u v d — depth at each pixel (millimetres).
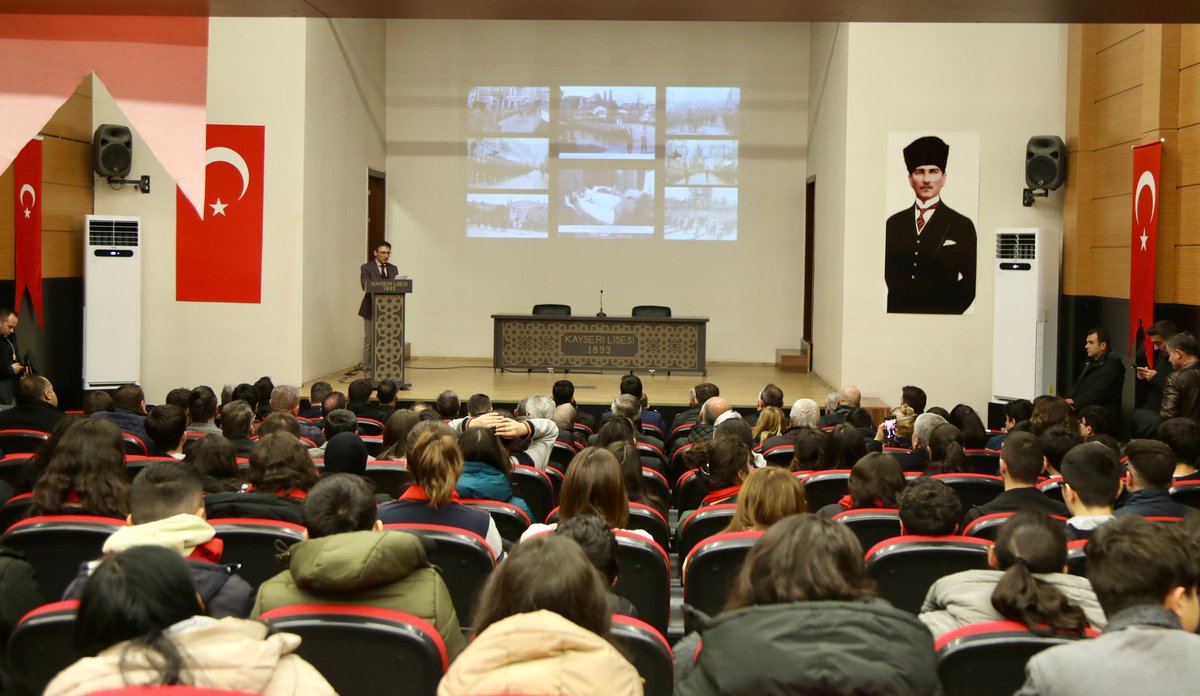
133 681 1592
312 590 2393
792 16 5148
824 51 12773
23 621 2371
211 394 5840
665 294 14312
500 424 4430
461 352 14398
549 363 12617
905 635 1837
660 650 2398
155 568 1708
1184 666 1761
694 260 14273
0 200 9586
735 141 14172
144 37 2900
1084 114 10594
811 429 5277
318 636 2289
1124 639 1811
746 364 14219
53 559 3158
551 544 1943
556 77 14227
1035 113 10984
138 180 11125
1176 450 4762
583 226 14312
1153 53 8930
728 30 14133
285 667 1770
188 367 11312
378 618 2297
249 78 11148
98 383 10703
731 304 14273
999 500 3898
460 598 3221
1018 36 10977
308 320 11469
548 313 12953
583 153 14266
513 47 14234
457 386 11547
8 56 2867
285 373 11281
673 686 2449
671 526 5621
